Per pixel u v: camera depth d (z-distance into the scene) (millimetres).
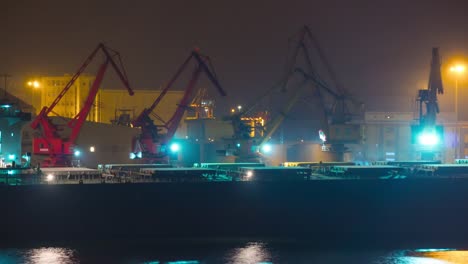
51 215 97188
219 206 102938
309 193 106188
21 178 104375
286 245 96125
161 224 100625
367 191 108188
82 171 112500
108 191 99250
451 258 88812
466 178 111438
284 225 104625
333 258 87875
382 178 115625
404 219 108812
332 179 109938
